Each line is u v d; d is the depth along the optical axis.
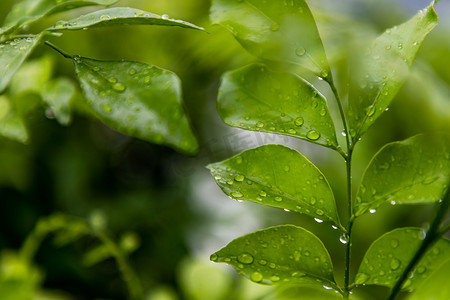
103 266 0.82
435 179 0.46
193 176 0.81
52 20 0.66
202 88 0.69
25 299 0.59
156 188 0.83
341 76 0.61
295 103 0.46
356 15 0.74
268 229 0.45
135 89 0.44
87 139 0.81
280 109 0.46
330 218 0.46
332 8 0.71
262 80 0.46
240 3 0.46
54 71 0.69
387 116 0.65
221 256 0.45
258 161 0.46
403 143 0.46
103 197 0.83
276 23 0.46
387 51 0.46
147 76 0.45
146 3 0.67
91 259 0.63
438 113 0.63
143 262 0.81
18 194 0.84
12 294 0.58
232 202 0.82
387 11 0.75
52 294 0.68
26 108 0.58
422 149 0.46
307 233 0.45
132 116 0.44
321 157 0.67
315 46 0.46
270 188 0.45
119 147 0.81
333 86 0.46
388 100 0.46
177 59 0.68
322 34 0.63
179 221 0.82
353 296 0.54
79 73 0.45
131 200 0.82
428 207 0.70
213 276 0.62
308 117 0.46
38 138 0.78
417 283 0.46
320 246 0.45
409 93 0.63
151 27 0.66
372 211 0.46
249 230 0.79
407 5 0.76
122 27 0.68
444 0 0.74
